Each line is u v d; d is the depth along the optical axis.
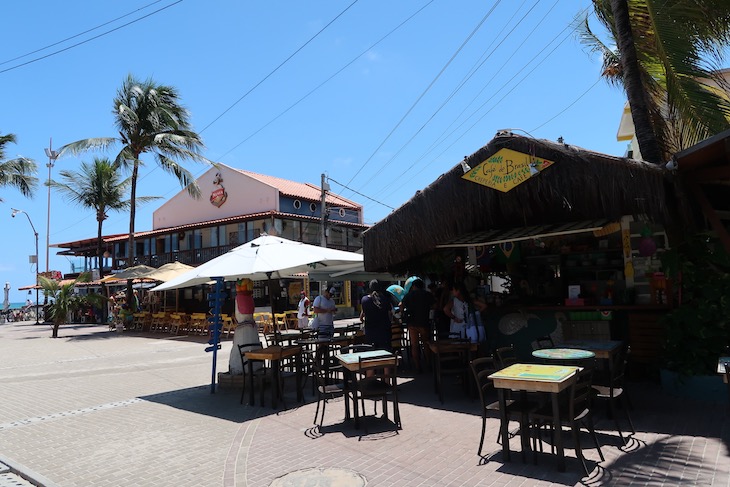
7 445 6.19
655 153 7.88
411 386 8.55
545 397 5.04
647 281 8.12
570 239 9.59
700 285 6.79
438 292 10.67
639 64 8.98
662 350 7.34
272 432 6.25
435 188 7.91
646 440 5.12
